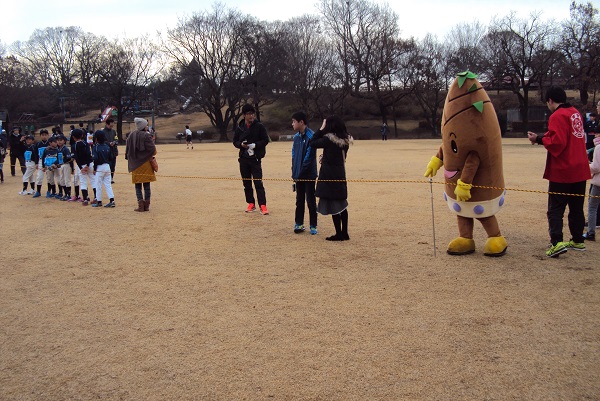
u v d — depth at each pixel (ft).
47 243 27.17
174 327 15.96
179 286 19.79
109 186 38.86
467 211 22.99
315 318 16.43
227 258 23.66
